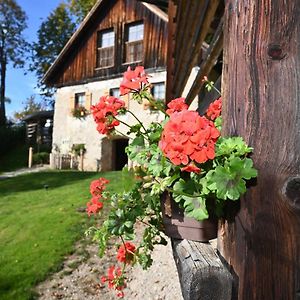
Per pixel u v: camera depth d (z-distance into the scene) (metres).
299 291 0.95
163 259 4.14
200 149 0.99
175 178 1.16
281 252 0.97
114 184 7.98
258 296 0.97
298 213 0.96
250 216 1.00
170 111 1.48
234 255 1.03
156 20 12.56
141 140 1.47
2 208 6.92
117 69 13.39
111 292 3.72
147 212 1.58
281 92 1.01
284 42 1.02
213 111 1.62
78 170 13.80
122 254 1.79
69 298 3.63
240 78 1.06
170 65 4.75
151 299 3.45
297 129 0.99
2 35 28.05
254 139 1.02
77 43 14.49
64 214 6.08
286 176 0.98
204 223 1.22
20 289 3.73
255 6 1.05
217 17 3.05
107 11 13.83
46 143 20.30
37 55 27.22
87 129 14.05
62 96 14.82
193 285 1.00
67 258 4.46
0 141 20.23
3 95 28.17
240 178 0.98
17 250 4.66
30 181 10.44
